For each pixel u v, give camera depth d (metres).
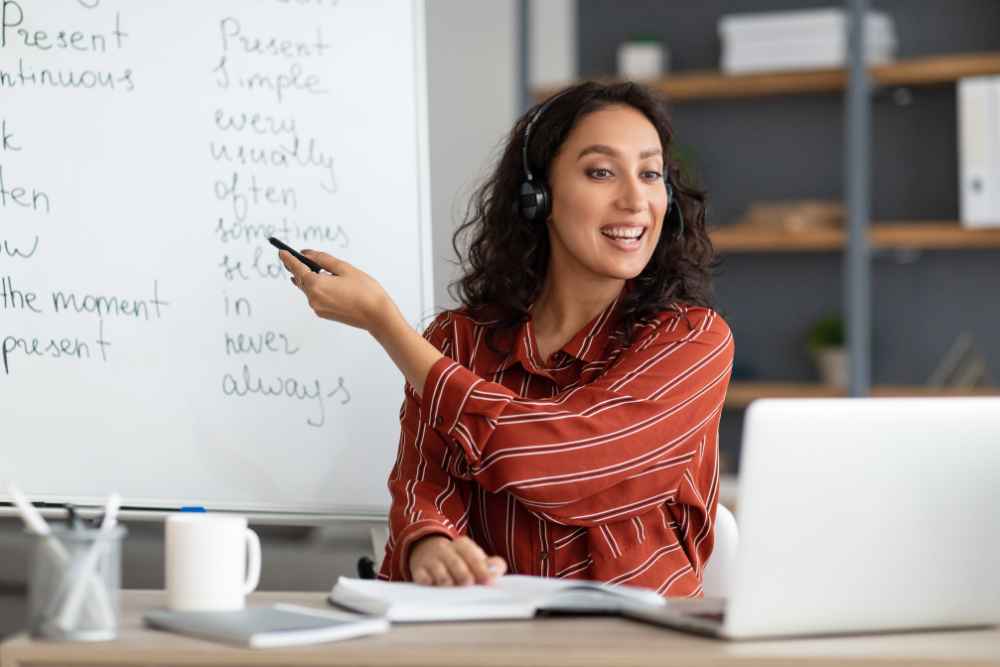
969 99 3.78
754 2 4.26
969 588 1.33
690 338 1.82
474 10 3.94
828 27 3.90
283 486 2.17
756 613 1.26
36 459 2.14
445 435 1.67
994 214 3.76
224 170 2.21
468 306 2.04
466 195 3.22
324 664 1.19
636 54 4.22
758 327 4.25
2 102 2.19
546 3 4.31
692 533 1.89
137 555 3.59
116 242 2.18
